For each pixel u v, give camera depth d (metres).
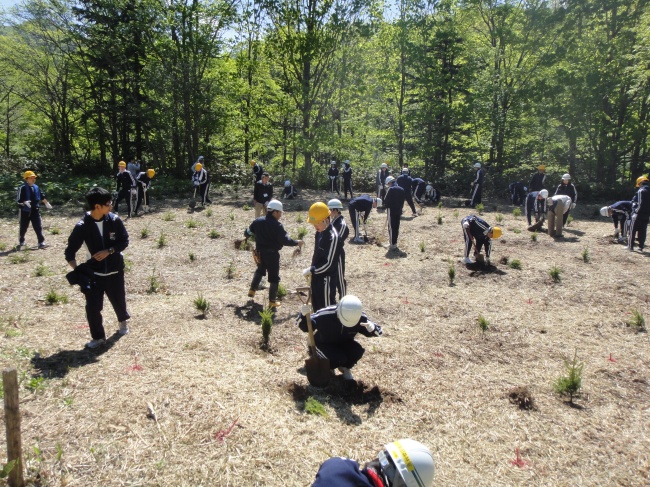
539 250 11.22
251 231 7.16
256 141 26.03
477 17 25.30
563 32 22.84
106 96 26.55
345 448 3.90
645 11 21.19
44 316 6.43
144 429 3.84
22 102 28.92
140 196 15.94
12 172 22.73
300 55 24.12
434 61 23.80
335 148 24.70
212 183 23.45
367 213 12.12
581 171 24.86
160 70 23.00
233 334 6.08
